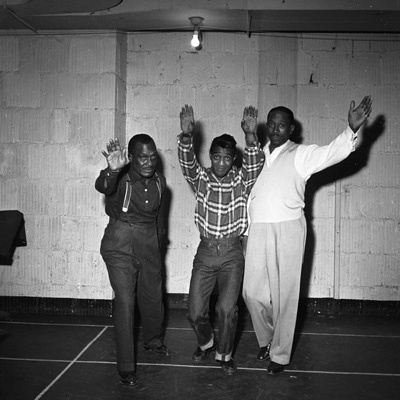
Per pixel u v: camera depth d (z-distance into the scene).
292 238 3.37
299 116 5.08
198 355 3.63
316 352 3.89
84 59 4.88
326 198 5.09
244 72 5.10
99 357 3.69
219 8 4.28
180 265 5.15
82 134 4.88
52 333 4.28
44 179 4.91
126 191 3.31
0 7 4.32
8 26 4.80
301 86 5.08
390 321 4.84
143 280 3.52
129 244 3.31
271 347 3.45
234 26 4.75
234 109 5.10
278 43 5.08
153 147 3.29
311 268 5.10
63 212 4.91
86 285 4.90
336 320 4.84
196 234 5.13
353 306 5.08
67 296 4.91
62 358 3.67
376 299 5.06
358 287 5.08
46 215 4.91
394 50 5.04
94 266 4.89
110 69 4.86
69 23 4.67
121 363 3.17
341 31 5.00
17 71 4.93
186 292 5.16
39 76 4.91
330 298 5.09
